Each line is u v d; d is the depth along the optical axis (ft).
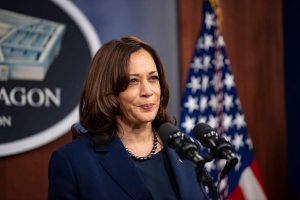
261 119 20.88
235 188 17.97
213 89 18.29
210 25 18.54
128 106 8.40
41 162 16.78
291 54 21.21
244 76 20.52
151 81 8.52
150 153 8.90
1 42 16.22
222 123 18.08
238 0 20.51
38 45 16.76
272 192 21.09
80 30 17.43
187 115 17.83
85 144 8.75
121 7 18.37
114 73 8.38
